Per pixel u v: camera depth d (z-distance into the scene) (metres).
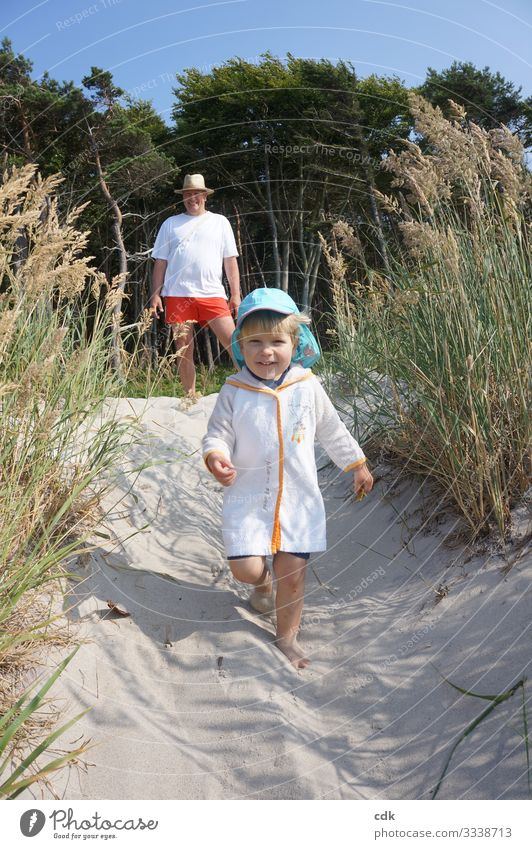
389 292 3.22
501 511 2.28
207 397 3.85
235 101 11.01
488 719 1.77
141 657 2.04
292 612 2.12
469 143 2.67
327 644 2.20
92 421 2.54
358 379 3.43
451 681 1.92
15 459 2.17
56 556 2.00
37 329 2.49
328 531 2.83
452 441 2.47
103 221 9.81
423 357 2.69
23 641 1.87
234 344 2.38
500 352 2.46
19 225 2.09
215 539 2.74
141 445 3.15
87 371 2.64
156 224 11.47
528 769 1.63
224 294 4.08
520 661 1.88
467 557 2.31
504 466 2.43
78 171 8.95
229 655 2.06
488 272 2.51
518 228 2.61
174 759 1.73
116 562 2.36
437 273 2.67
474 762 1.69
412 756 1.76
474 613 2.09
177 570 2.47
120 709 1.84
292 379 2.35
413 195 2.71
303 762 1.74
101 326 2.82
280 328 2.24
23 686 1.78
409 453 2.78
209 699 1.92
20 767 1.43
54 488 2.32
